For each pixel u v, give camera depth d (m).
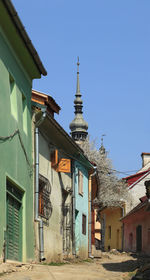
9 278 12.23
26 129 17.52
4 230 13.92
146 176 49.19
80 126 107.81
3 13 13.63
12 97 15.92
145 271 15.93
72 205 24.67
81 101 109.75
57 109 24.08
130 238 42.59
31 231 17.70
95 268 19.59
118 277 15.16
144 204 34.19
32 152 18.39
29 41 15.66
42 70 18.06
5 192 14.15
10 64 15.22
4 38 14.44
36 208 18.33
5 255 14.05
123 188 48.12
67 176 24.20
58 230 22.08
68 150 24.34
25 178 17.08
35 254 18.03
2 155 14.06
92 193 32.72
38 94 22.44
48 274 13.83
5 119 14.44
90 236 28.44
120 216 48.53
